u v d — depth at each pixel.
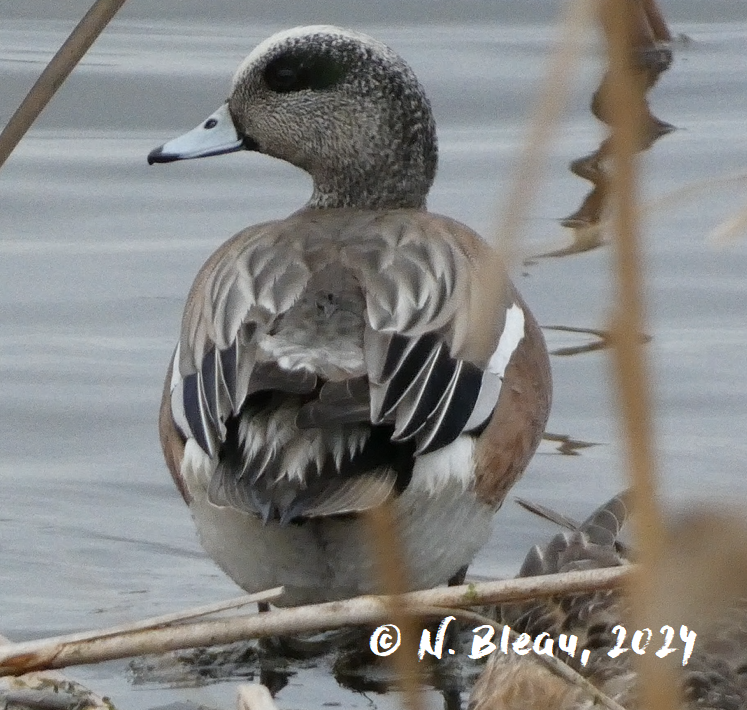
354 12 22.94
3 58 20.72
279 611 6.59
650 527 4.06
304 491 8.23
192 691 8.91
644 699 4.54
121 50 21.39
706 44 22.08
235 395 8.59
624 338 3.77
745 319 14.09
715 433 12.08
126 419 12.53
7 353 13.49
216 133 12.80
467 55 21.25
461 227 10.53
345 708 8.84
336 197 12.68
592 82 19.84
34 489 11.42
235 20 22.77
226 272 9.73
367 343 8.86
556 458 11.95
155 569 10.38
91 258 15.45
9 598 9.83
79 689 8.37
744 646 8.57
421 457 8.99
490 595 6.68
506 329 9.97
